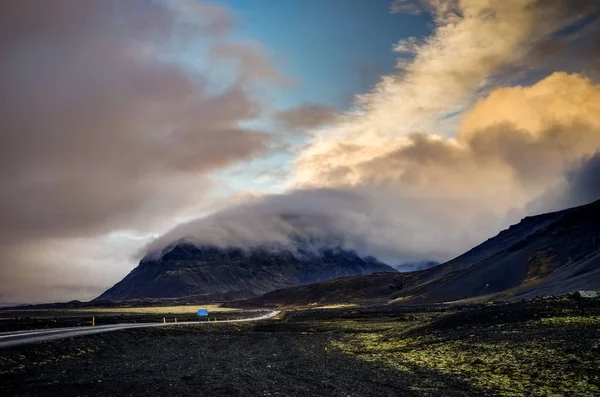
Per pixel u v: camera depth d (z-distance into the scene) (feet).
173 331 266.57
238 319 479.82
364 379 105.29
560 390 84.58
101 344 180.75
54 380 102.17
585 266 494.59
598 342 113.50
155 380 103.35
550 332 140.26
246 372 119.14
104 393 86.28
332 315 484.33
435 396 84.28
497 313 191.52
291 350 184.34
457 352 140.77
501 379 98.37
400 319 360.28
